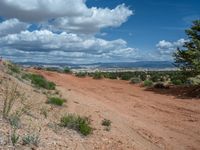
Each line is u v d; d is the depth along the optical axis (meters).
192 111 16.20
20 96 11.68
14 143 5.76
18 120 7.36
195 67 24.53
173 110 16.47
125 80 35.69
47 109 10.84
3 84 12.97
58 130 8.05
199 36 25.38
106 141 8.62
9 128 6.52
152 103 18.75
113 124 11.30
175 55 25.98
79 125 8.85
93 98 19.55
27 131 6.81
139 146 8.99
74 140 7.69
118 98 20.56
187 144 10.16
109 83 31.66
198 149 9.68
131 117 14.00
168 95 22.67
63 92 19.12
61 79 32.16
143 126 12.17
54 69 48.25
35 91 15.14
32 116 8.66
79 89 24.53
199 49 24.70
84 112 12.69
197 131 11.92
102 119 11.92
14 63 24.25
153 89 26.45
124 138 9.48
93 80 34.50
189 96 21.92
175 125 12.85
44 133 7.22
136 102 18.97
